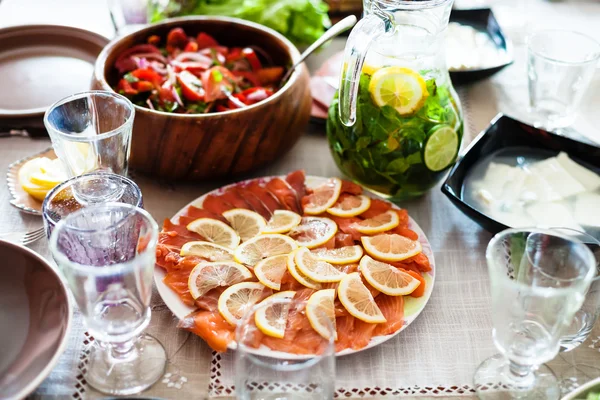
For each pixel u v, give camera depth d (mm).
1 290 811
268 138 1034
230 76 1164
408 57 950
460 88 1357
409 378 799
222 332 803
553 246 747
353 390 782
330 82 1290
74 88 1275
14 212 1030
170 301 852
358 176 1032
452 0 927
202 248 914
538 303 702
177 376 790
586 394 700
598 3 1637
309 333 780
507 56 1356
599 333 858
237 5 1448
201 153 1012
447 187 985
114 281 700
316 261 879
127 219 776
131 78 1127
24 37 1370
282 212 987
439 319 880
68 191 870
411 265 912
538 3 1630
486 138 1122
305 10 1411
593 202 1030
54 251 696
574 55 1264
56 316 764
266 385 703
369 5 936
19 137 1186
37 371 712
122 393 759
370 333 810
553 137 1126
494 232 965
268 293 845
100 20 1557
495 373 795
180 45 1245
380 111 950
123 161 959
